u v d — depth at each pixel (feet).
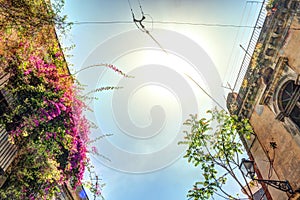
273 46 29.27
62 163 22.39
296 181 24.98
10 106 18.47
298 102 25.98
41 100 19.29
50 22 19.51
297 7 26.13
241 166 25.53
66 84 22.16
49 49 22.68
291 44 26.94
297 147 25.20
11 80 19.02
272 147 29.58
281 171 27.55
